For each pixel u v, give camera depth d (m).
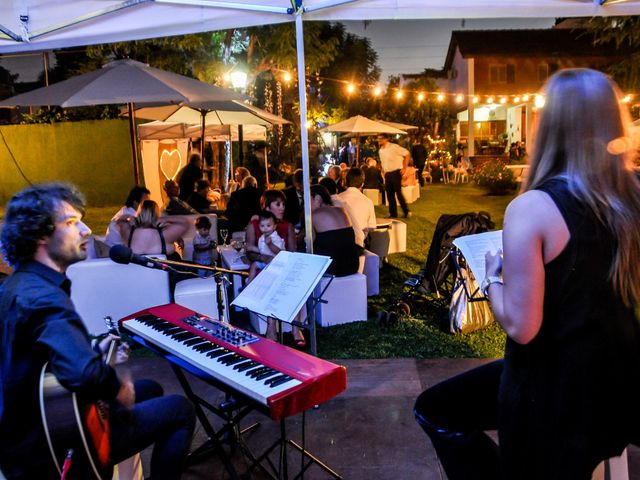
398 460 2.87
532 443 1.49
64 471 1.61
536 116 1.55
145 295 4.90
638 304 1.43
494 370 1.90
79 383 1.53
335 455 2.93
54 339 1.55
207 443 2.88
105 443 1.77
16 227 1.67
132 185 15.35
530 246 1.41
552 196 1.42
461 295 4.70
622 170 1.42
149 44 13.10
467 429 1.97
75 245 1.76
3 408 1.60
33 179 15.42
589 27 8.73
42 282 1.66
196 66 13.48
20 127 15.25
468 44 28.20
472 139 26.55
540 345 1.46
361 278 5.15
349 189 6.50
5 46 3.86
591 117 1.42
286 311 2.44
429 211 12.74
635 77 9.64
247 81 14.44
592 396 1.42
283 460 2.50
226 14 3.70
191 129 12.23
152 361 4.33
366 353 4.37
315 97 21.94
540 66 28.09
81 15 3.70
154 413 2.04
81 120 15.38
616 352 1.41
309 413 3.39
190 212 7.84
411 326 5.00
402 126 18.33
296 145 18.94
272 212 4.85
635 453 2.83
